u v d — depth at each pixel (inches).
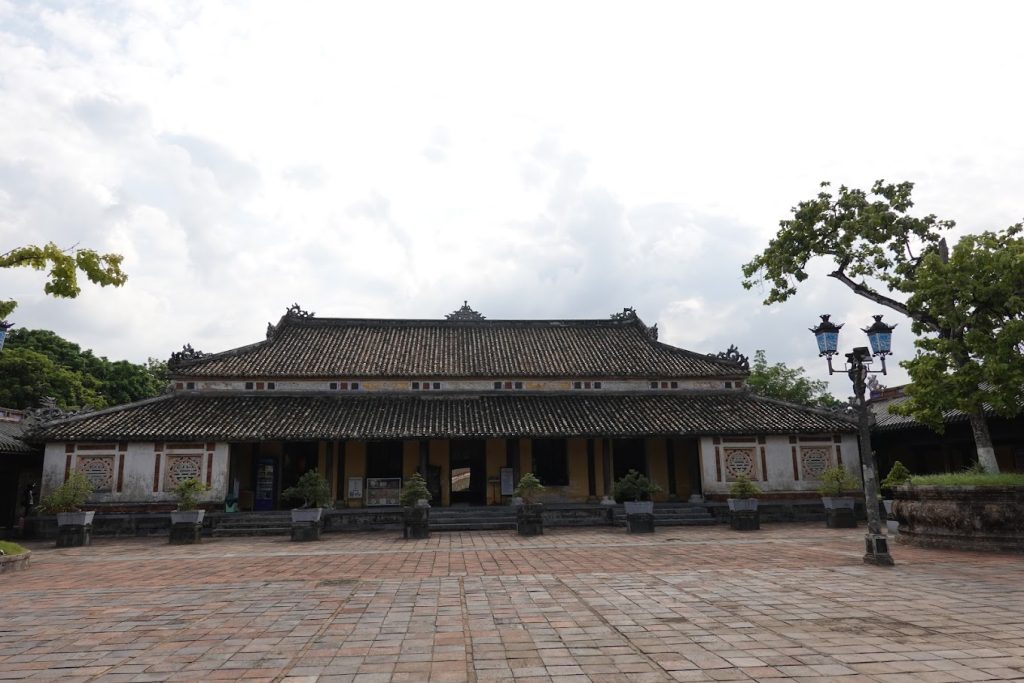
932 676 237.5
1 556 544.7
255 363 1131.3
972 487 591.2
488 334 1328.7
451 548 708.7
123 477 951.0
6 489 1056.2
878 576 462.9
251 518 955.3
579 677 245.0
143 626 340.2
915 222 764.6
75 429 953.5
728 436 1052.5
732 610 358.9
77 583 490.6
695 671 248.8
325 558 634.2
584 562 571.8
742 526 884.0
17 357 1445.6
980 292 607.8
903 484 674.2
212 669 262.5
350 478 1091.3
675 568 526.3
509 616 352.2
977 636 293.4
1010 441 958.4
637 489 866.1
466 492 1137.4
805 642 287.9
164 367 2144.4
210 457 969.5
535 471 1139.9
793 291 850.8
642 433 1011.9
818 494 1047.0
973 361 629.6
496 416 1056.2
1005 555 554.6
